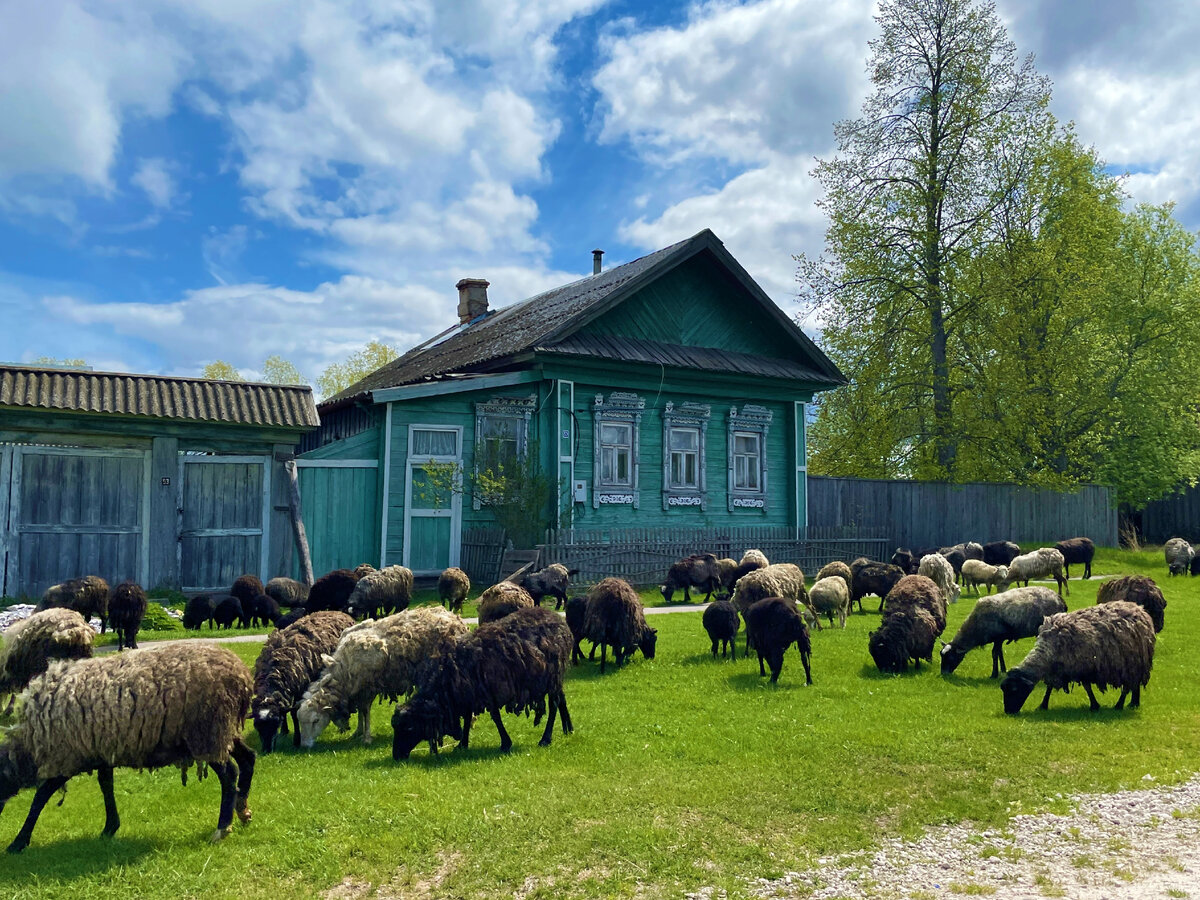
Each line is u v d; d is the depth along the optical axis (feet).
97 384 55.77
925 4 105.91
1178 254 131.44
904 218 106.93
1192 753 26.53
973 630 38.32
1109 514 114.42
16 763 18.97
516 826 20.33
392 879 18.08
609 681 36.65
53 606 40.93
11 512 52.80
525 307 101.24
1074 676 31.24
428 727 25.66
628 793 22.54
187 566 57.52
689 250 75.46
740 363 79.66
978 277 102.58
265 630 49.03
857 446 112.27
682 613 55.36
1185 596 67.31
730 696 33.86
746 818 21.08
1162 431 124.98
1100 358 118.83
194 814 21.66
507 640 26.86
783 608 36.47
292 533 59.93
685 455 79.66
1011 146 106.42
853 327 110.42
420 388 64.28
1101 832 20.65
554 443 70.95
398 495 64.64
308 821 20.74
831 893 17.44
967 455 106.63
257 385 61.05
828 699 33.50
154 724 19.25
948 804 22.16
